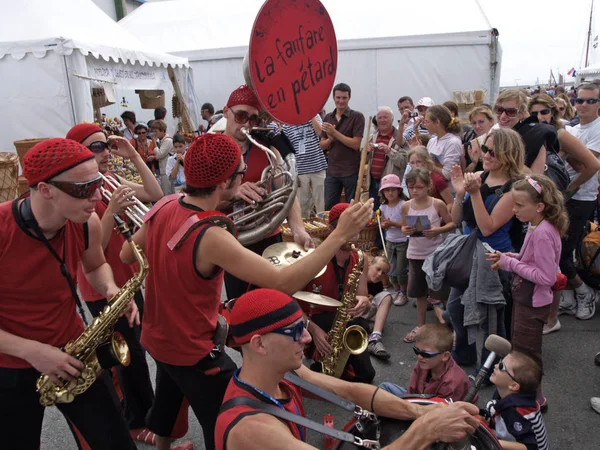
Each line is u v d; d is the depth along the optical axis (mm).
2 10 7641
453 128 5523
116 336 2352
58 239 2148
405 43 10633
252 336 1639
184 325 2172
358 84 11023
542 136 4078
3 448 2213
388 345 4395
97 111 8641
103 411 2277
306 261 2055
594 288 4520
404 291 5262
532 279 3137
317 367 3420
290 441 1505
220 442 1598
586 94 5012
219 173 2100
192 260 2051
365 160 2098
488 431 1852
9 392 2141
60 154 1923
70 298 2246
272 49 2533
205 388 2254
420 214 4336
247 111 3000
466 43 10445
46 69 7387
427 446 1686
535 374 2713
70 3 8547
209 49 11742
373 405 2004
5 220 2025
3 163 4895
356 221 2072
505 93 4258
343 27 11133
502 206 3338
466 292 3484
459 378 3053
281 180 3166
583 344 4242
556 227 3156
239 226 2877
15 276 2062
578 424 3270
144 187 3480
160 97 11273
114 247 3021
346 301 3268
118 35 9047
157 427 2637
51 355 2074
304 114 2725
